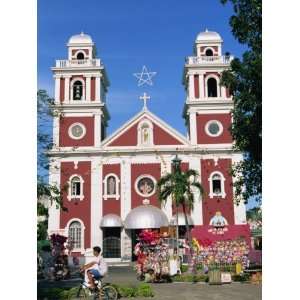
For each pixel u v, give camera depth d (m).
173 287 24.31
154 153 50.81
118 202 49.91
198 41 53.28
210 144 50.66
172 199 45.66
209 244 33.03
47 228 49.97
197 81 52.09
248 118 21.44
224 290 22.42
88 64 52.22
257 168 26.20
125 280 29.12
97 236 48.78
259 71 19.00
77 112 51.47
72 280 30.72
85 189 50.06
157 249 29.61
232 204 48.91
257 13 19.80
